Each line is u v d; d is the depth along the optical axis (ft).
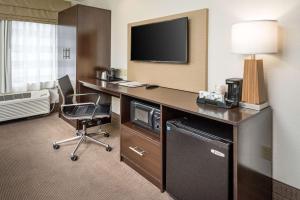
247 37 5.44
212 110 5.68
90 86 10.37
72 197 6.34
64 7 13.89
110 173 7.61
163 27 8.80
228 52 7.07
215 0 7.28
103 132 10.96
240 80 6.07
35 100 13.20
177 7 8.52
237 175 4.78
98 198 6.34
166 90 8.65
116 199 6.31
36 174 7.45
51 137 10.69
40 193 6.48
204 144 5.24
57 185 6.88
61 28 13.20
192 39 8.03
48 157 8.66
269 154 6.11
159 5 9.26
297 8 5.54
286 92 5.87
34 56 13.44
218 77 7.43
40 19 13.07
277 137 6.13
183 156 5.81
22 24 12.82
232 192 4.91
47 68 14.05
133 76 10.99
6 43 12.35
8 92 12.75
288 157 5.99
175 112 6.75
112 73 11.84
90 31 12.05
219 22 7.23
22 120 13.15
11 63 12.71
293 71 5.71
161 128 6.54
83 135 9.79
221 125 5.91
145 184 7.05
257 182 5.59
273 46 5.45
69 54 12.44
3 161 8.29
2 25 12.11
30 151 9.15
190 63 8.20
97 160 8.48
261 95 5.87
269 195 6.23
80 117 8.83
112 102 12.61
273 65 6.05
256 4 6.28
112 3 12.27
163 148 6.58
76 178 7.27
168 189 6.41
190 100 6.84
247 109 5.81
